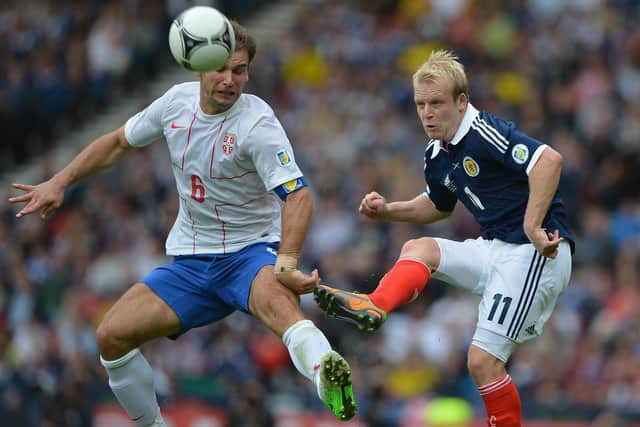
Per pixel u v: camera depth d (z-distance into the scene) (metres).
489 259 23.80
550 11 71.06
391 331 47.56
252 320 50.78
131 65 76.19
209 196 23.69
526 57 67.81
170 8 78.12
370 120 64.50
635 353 45.16
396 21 74.12
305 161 62.31
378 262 52.62
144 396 24.83
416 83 23.59
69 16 76.88
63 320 53.06
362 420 43.47
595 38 68.31
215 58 21.94
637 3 70.56
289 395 46.06
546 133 61.19
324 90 68.31
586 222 54.47
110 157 24.98
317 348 22.06
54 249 62.03
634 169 58.28
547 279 23.39
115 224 62.50
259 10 82.88
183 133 23.55
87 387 47.06
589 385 44.91
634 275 49.78
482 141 23.14
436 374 46.19
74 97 75.00
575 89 64.56
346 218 56.88
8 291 56.97
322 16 75.94
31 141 74.44
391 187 58.12
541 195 22.41
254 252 23.78
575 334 47.59
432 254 23.59
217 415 44.53
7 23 77.44
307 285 22.80
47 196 24.73
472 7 72.00
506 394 23.30
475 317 47.81
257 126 22.92
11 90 74.81
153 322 24.16
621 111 62.88
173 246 24.55
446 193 25.17
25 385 47.53
